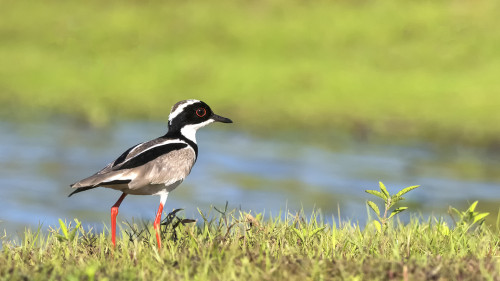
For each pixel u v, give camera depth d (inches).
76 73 987.9
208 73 965.2
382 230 320.2
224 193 567.5
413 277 263.4
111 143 719.7
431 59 1000.9
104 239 331.0
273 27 1077.1
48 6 1153.4
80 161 653.9
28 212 518.3
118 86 946.7
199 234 328.5
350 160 671.8
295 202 537.3
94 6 1151.0
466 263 279.3
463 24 1066.7
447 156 695.1
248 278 270.2
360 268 270.8
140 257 296.4
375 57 1006.4
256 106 863.1
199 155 689.6
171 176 324.2
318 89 919.0
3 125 783.1
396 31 1060.5
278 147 722.2
